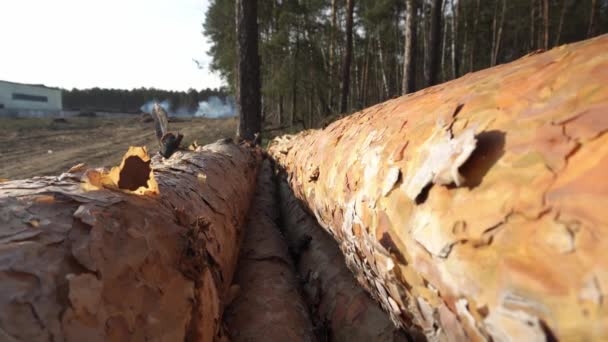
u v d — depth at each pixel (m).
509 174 0.68
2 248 0.72
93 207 0.91
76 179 1.12
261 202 3.88
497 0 18.81
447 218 0.77
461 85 1.08
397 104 1.47
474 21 20.03
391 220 1.00
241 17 8.20
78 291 0.73
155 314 0.89
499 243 0.65
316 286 2.08
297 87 17.67
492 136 0.75
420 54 23.59
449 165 0.78
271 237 2.69
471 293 0.69
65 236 0.81
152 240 0.99
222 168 2.67
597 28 21.11
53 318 0.67
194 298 1.07
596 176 0.55
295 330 1.65
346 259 1.83
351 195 1.41
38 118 31.33
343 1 18.27
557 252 0.56
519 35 23.25
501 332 0.62
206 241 1.38
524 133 0.69
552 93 0.71
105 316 0.76
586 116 0.62
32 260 0.72
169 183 1.50
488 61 23.86
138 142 17.25
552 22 19.52
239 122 8.45
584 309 0.51
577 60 0.74
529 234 0.61
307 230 2.72
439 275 0.80
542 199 0.60
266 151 7.89
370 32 24.03
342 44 18.78
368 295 1.68
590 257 0.52
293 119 17.19
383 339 1.43
